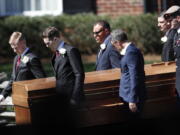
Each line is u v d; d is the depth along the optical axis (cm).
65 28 3819
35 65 1936
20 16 3862
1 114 2112
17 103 1858
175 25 2067
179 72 1975
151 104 1980
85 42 3803
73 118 1858
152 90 1981
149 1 3922
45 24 3797
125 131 1992
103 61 2012
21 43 1945
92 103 1886
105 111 1897
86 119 1878
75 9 4044
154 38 3731
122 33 1850
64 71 1806
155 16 3731
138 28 3741
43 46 3794
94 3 4019
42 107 1827
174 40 2008
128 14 3875
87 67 3372
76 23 3797
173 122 2028
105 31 2016
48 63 3619
